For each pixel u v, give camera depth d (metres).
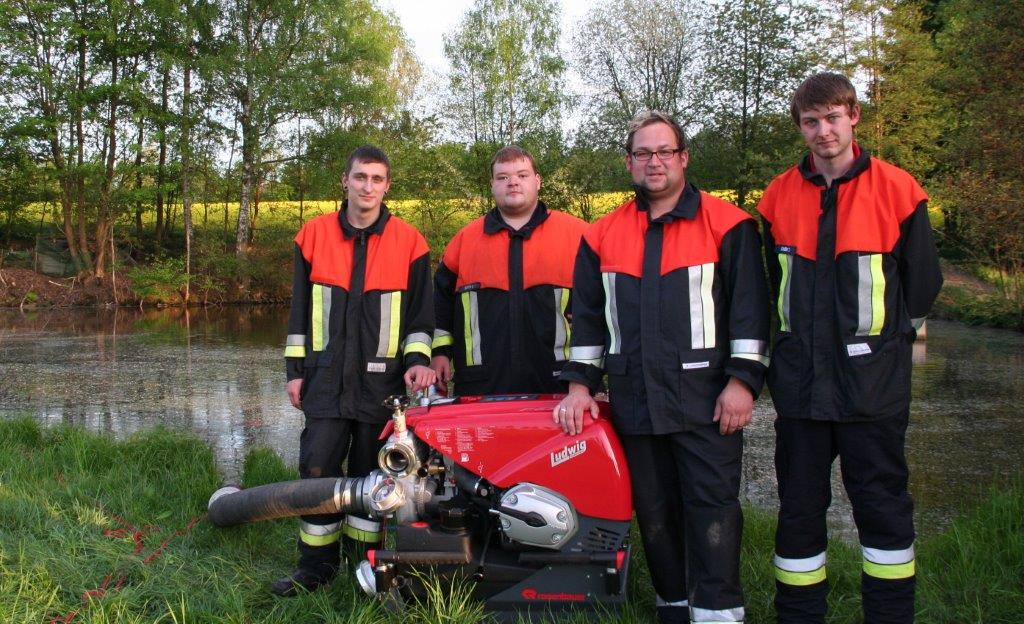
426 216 27.52
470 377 4.23
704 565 3.07
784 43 24.23
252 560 4.12
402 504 3.34
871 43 23.45
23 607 3.17
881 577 2.98
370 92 27.66
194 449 6.17
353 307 3.94
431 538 3.27
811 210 3.05
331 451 3.91
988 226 13.41
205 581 3.71
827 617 3.44
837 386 2.95
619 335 3.19
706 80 25.72
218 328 19.48
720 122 25.34
